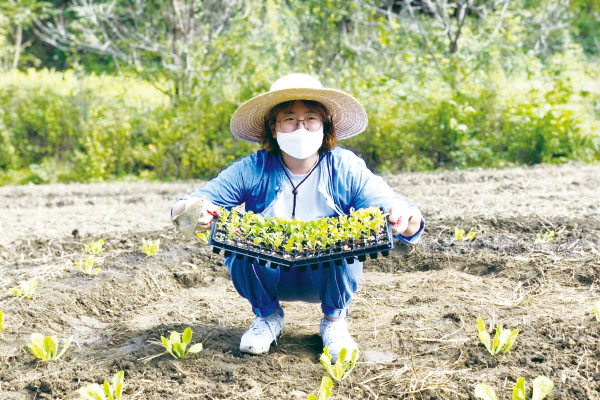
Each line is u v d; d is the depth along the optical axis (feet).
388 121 35.04
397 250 15.94
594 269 13.39
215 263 15.75
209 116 36.58
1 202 27.61
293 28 39.06
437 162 35.96
